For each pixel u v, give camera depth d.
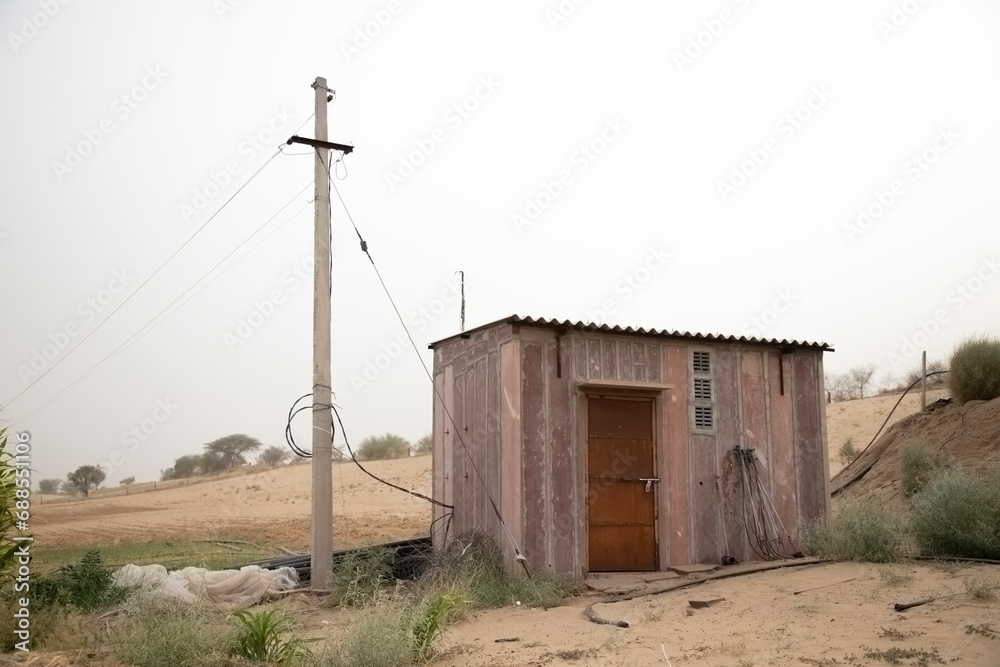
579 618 9.36
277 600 11.73
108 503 47.25
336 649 7.34
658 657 7.04
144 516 35.94
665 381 13.23
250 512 34.56
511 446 11.92
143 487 66.75
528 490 11.91
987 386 19.31
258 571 12.24
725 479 13.37
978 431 17.80
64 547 21.78
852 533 11.81
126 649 7.29
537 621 9.35
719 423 13.52
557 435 12.29
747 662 6.61
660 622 8.63
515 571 11.54
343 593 11.28
